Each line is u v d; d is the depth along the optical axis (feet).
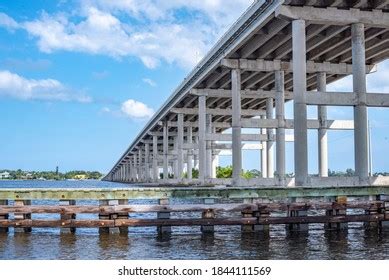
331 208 97.50
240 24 161.68
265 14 145.69
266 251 75.82
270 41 174.81
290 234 92.63
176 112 300.81
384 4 134.10
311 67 190.19
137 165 570.46
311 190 102.58
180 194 97.09
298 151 130.82
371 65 196.54
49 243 83.35
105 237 89.10
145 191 95.50
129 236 90.33
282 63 190.60
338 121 199.00
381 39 167.94
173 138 437.17
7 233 94.17
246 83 236.22
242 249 77.56
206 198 98.73
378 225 101.09
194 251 76.13
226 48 184.96
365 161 131.23
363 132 131.75
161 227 92.89
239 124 188.44
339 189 103.91
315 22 137.08
